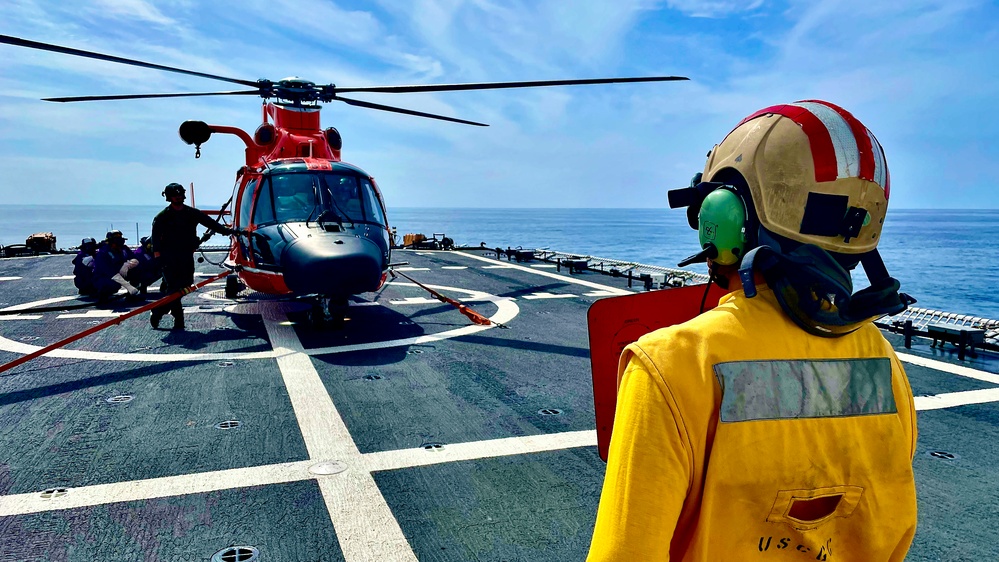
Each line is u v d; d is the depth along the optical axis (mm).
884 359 1313
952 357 7324
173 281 8586
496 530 3520
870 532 1233
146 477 4125
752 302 1249
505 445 4727
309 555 3250
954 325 8250
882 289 1126
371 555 3258
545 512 3729
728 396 1125
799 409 1176
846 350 1265
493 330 8781
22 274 13852
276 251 8625
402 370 6719
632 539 1069
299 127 11289
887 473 1248
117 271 10859
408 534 3467
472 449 4645
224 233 9023
